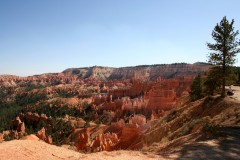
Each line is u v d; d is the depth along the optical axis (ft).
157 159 45.29
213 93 173.27
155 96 414.00
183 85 477.36
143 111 396.37
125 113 417.49
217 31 144.97
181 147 56.13
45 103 623.36
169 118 162.09
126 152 49.29
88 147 189.98
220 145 55.77
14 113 596.29
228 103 122.01
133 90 589.73
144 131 188.14
